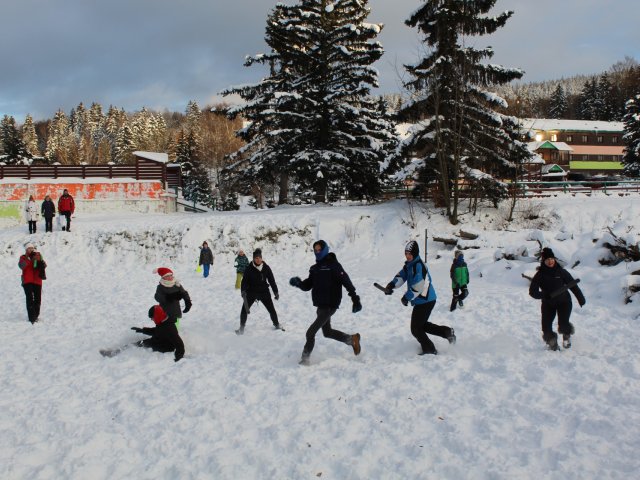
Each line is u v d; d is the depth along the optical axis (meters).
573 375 6.28
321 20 29.31
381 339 8.73
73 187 30.48
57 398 6.36
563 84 154.62
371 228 23.69
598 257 13.87
